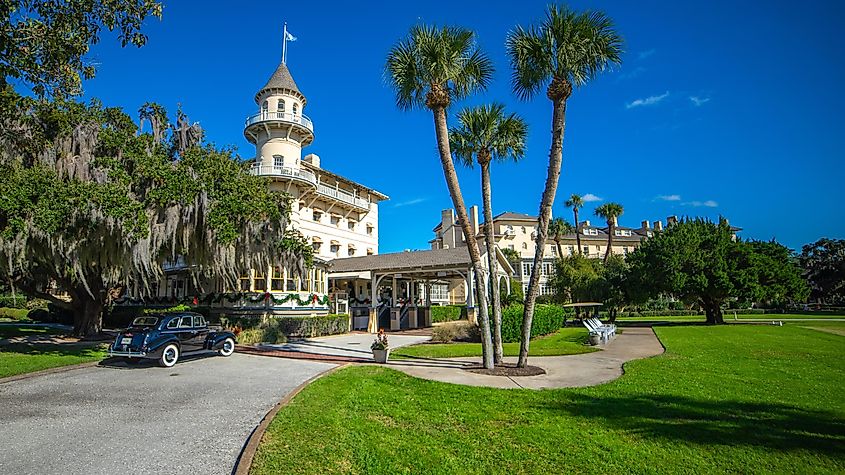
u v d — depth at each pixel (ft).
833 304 205.26
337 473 16.21
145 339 42.04
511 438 19.88
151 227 47.34
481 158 45.60
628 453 17.95
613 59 38.01
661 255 103.96
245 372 40.01
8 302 150.61
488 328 39.70
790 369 38.04
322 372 39.70
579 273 136.15
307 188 137.39
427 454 17.99
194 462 17.94
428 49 38.34
